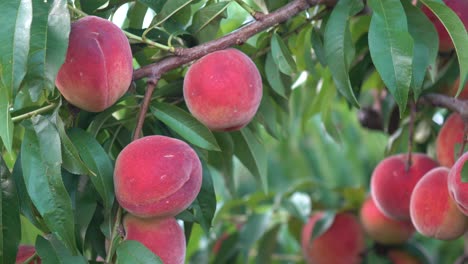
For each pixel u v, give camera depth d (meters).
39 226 1.16
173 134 1.25
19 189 1.16
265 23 1.23
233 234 1.61
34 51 1.09
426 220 1.28
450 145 1.35
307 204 1.63
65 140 1.12
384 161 1.37
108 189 1.16
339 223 1.60
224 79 1.19
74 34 1.15
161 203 1.15
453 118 1.36
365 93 1.58
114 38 1.16
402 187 1.34
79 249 1.16
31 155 1.12
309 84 1.49
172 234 1.18
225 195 1.73
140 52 1.27
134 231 1.17
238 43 1.22
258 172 1.34
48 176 1.11
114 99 1.18
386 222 1.54
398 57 1.15
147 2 1.24
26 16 1.08
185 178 1.16
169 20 1.25
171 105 1.21
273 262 1.70
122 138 1.24
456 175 1.22
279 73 1.33
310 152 1.94
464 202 1.21
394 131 1.48
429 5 1.20
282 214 1.65
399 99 1.14
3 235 1.13
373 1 1.17
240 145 1.33
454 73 1.35
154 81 1.20
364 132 1.82
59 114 1.20
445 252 1.73
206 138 1.21
